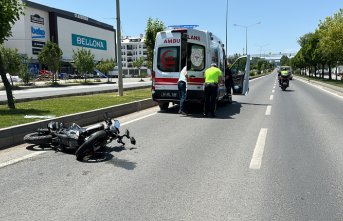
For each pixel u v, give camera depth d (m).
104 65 55.06
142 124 10.37
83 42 104.19
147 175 5.39
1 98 19.14
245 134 8.83
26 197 4.47
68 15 95.94
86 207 4.16
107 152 6.83
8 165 5.88
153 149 7.12
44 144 7.18
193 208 4.14
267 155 6.67
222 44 15.70
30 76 42.88
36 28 83.94
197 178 5.26
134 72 116.69
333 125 10.23
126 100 15.95
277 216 3.93
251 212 4.03
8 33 11.27
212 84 12.12
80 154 6.17
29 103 14.48
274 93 24.72
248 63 16.77
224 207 4.17
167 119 11.48
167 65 13.04
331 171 5.61
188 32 12.73
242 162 6.16
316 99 19.50
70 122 9.30
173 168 5.78
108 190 4.73
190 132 9.09
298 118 11.74
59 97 18.19
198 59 12.84
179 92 12.84
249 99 19.73
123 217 3.89
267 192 4.67
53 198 4.44
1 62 11.97
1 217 3.88
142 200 4.38
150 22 33.75
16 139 7.42
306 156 6.58
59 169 5.68
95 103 14.45
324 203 4.30
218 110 14.23
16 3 11.17
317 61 53.75
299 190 4.75
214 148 7.24
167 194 4.59
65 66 93.12
